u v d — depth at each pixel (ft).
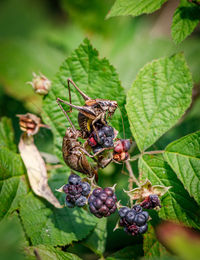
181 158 1.03
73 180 0.96
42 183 1.06
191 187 1.01
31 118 1.08
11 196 1.07
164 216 1.01
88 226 1.04
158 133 1.05
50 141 1.20
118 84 1.09
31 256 0.96
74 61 1.10
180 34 1.04
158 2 1.05
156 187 0.97
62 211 1.05
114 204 0.95
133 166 1.15
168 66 1.07
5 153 1.10
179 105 1.06
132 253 1.05
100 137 0.96
